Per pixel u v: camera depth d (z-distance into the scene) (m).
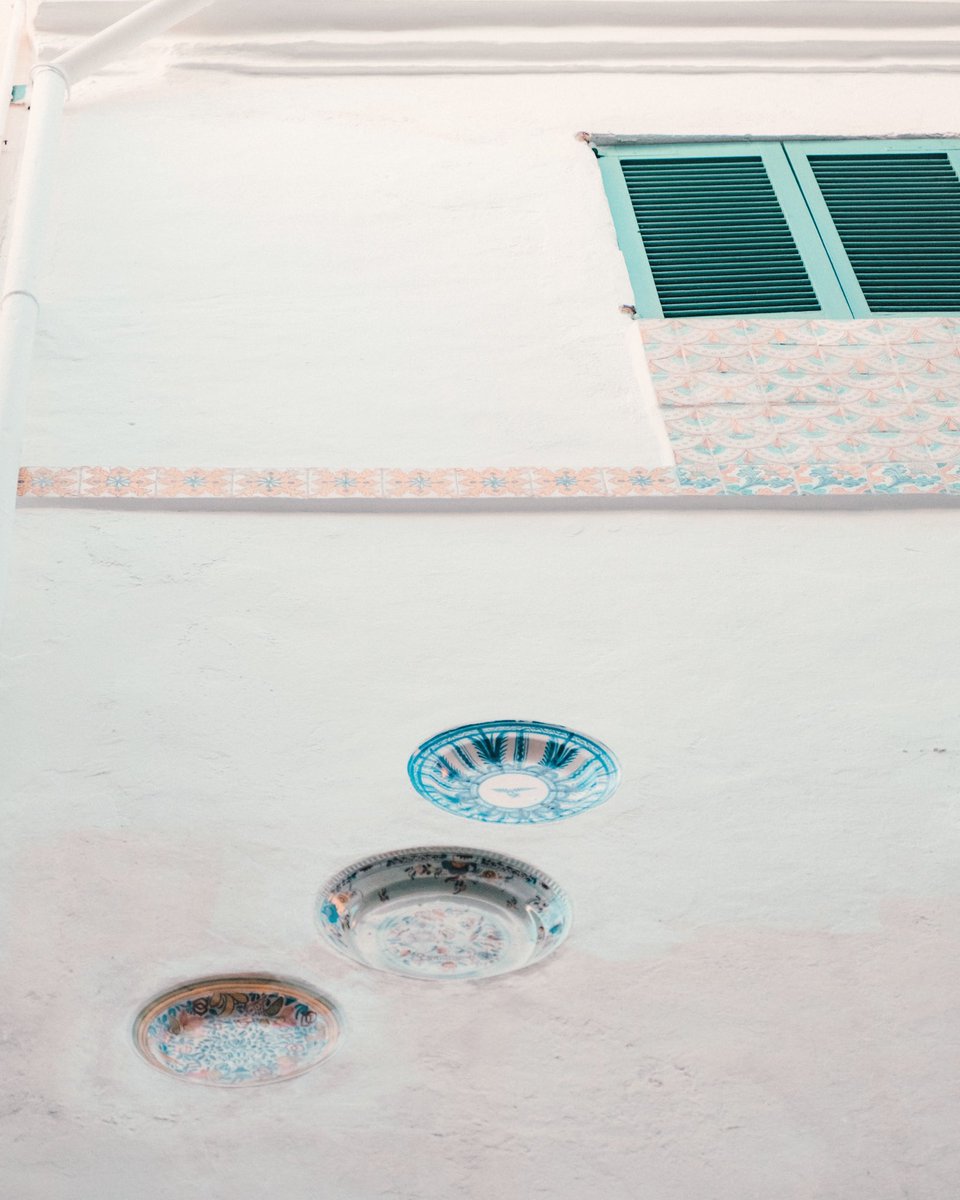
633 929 3.33
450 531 4.28
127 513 4.27
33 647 3.87
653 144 5.79
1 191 5.32
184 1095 2.99
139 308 4.91
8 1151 2.88
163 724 3.71
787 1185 2.92
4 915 3.27
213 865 3.41
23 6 6.01
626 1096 3.04
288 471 4.43
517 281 5.10
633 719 3.80
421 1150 2.93
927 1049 3.14
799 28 6.12
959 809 3.63
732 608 4.09
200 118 5.66
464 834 3.52
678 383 4.72
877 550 4.29
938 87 6.03
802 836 3.55
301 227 5.23
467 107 5.80
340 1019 3.14
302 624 3.98
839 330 4.95
